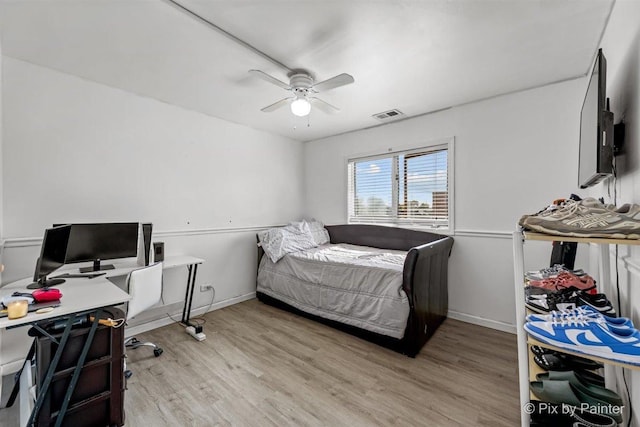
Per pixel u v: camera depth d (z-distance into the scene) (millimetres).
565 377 986
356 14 1552
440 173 3145
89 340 1405
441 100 2773
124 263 2561
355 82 2367
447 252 2861
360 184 3885
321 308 2816
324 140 4188
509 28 1668
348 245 3717
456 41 1800
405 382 1875
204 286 3178
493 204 2717
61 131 2232
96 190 2412
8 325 1209
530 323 876
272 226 3955
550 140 2422
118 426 1505
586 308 936
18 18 1584
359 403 1678
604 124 1139
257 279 3609
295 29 1685
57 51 1938
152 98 2742
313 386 1841
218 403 1682
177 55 1976
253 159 3703
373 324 2383
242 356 2223
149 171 2734
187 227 3029
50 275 2045
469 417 1557
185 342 2465
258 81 2383
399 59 2014
